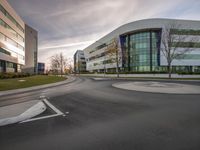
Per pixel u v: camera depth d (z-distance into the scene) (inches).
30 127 205.5
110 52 1963.6
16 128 202.5
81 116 253.8
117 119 235.6
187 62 1892.2
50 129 197.5
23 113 272.1
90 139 166.7
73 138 169.8
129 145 151.9
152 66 1958.7
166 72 1684.3
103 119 236.7
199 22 1893.5
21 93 577.9
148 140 162.4
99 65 3065.9
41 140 165.9
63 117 249.1
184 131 185.9
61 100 399.9
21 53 2274.9
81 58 4704.7
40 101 389.7
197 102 359.3
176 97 428.8
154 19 1888.5
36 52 3090.6
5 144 158.2
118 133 181.9
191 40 1860.2
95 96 455.5
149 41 1988.2
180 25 1774.1
